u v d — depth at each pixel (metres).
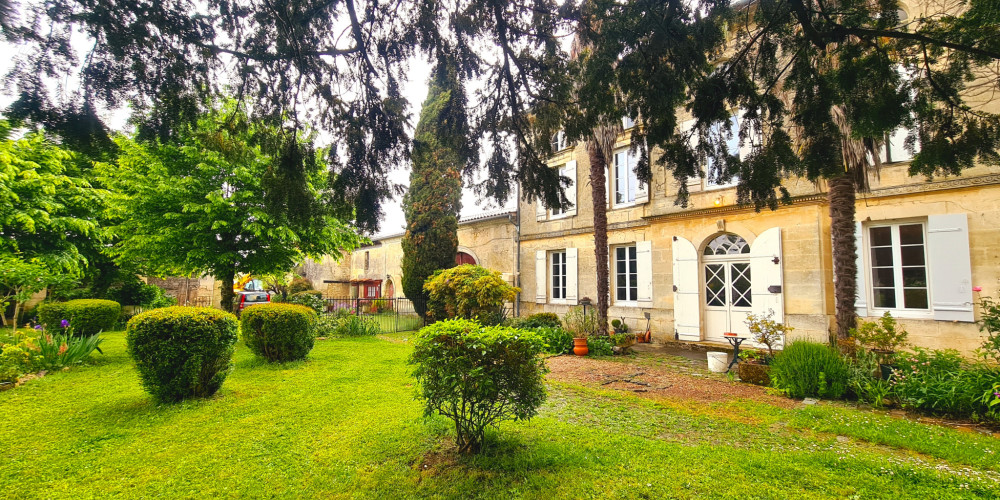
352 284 26.06
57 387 6.05
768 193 3.59
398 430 4.35
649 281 11.23
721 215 9.80
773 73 3.33
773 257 8.87
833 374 5.80
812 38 2.96
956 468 3.55
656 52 3.12
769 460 3.64
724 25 3.25
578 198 13.38
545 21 3.50
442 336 3.58
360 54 3.68
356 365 7.76
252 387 6.11
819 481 3.26
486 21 3.58
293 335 8.06
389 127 4.23
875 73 2.99
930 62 3.18
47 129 2.69
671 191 10.70
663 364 8.30
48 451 3.81
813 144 3.29
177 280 21.59
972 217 6.87
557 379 7.03
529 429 4.45
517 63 3.88
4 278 9.00
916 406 5.08
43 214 9.62
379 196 4.36
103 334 11.56
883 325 5.98
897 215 7.52
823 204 8.42
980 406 4.72
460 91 4.14
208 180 10.63
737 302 9.71
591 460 3.64
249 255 11.69
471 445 3.75
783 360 6.30
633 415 5.08
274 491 3.14
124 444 4.00
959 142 3.26
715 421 4.86
